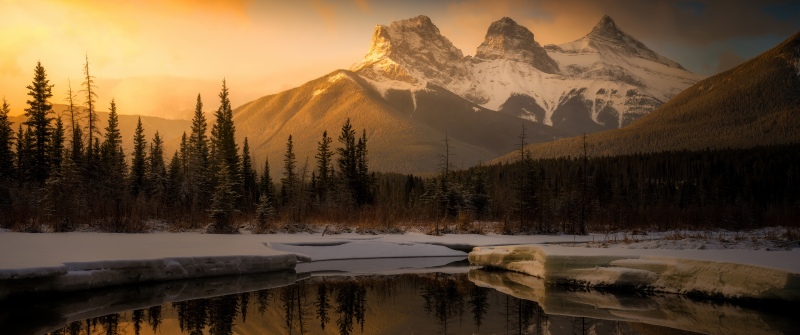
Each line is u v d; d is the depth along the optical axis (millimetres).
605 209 69562
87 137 60312
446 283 25281
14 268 17719
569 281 24141
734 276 19750
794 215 66250
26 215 37938
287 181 69250
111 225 37156
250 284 23891
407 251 36656
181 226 41656
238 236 37094
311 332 16609
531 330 16766
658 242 32500
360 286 24266
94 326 16375
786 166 103625
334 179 72375
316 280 25625
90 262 20266
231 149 60938
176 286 22375
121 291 20812
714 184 92875
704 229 55094
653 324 17312
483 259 31500
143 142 66188
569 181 81875
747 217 61688
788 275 17844
